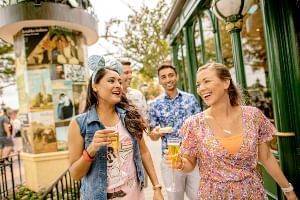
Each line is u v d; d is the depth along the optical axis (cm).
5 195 654
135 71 1866
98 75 215
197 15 666
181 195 316
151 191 534
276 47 298
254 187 199
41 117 680
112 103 217
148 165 248
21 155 726
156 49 1670
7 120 1111
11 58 1405
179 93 343
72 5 666
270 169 221
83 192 216
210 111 214
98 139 193
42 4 626
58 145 688
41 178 669
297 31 297
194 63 757
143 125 229
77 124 215
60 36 696
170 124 334
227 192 198
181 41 931
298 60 294
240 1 338
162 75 338
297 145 294
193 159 223
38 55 680
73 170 206
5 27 652
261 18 366
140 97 355
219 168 202
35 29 678
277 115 300
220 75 208
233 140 200
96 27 784
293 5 297
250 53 412
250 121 205
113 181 211
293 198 222
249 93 419
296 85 293
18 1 638
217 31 545
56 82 688
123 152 216
